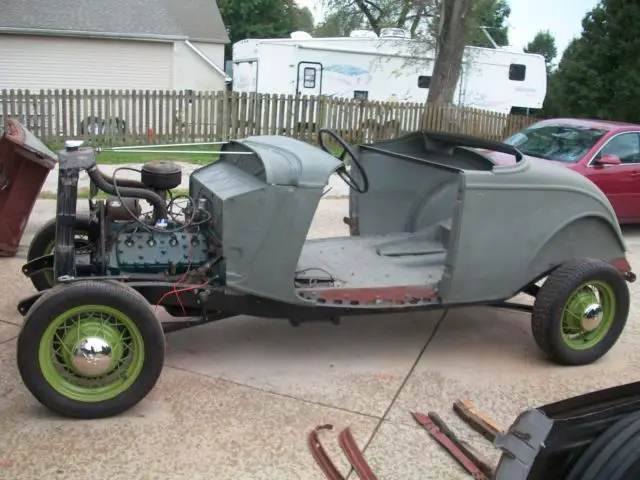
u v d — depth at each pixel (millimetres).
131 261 3777
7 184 5914
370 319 5199
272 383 3988
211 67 22406
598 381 4293
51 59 20266
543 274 4449
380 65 19641
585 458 2279
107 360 3324
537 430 2244
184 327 3863
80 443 3209
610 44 18781
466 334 5023
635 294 6199
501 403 3922
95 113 14430
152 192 3881
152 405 3619
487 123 16906
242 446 3281
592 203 4465
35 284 4637
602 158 8078
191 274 3791
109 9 21531
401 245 4992
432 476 3164
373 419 3646
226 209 3623
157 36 21094
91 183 4086
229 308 3828
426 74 20359
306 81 19000
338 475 3086
